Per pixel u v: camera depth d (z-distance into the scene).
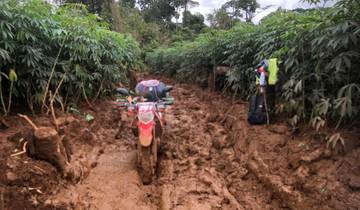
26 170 3.43
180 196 3.94
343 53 3.38
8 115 4.57
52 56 5.36
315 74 3.93
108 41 7.17
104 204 3.75
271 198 3.72
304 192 3.39
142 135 4.47
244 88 7.01
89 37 5.91
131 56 9.20
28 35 4.25
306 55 4.41
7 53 3.95
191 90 11.30
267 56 5.37
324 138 3.76
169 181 4.38
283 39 4.68
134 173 4.59
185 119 7.31
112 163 4.91
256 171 4.16
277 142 4.34
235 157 4.89
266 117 5.13
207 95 9.08
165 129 6.22
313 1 4.05
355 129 3.68
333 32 3.31
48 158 3.75
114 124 6.63
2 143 3.70
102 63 7.12
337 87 3.92
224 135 5.75
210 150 5.40
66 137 4.48
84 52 5.77
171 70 16.25
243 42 6.58
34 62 4.59
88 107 6.55
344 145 3.44
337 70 3.33
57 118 4.93
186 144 5.61
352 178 3.12
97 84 7.24
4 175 3.27
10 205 3.12
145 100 5.18
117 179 4.38
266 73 4.96
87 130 5.31
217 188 4.09
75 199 3.57
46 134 3.72
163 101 5.37
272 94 5.07
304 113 4.29
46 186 3.49
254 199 3.84
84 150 4.86
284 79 4.93
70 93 5.89
